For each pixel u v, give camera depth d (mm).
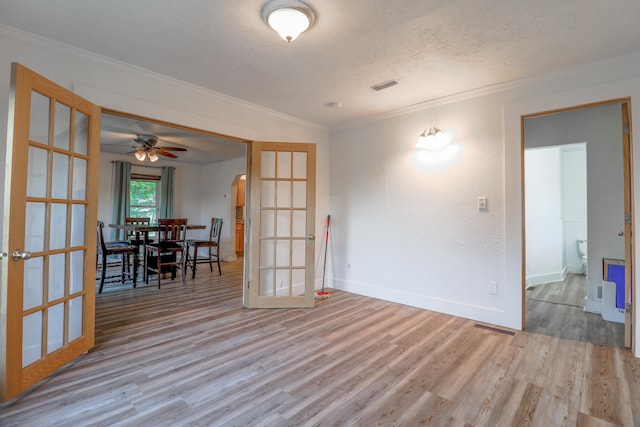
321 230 4562
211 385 1977
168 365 2230
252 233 3645
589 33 2193
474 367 2234
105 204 6625
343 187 4496
